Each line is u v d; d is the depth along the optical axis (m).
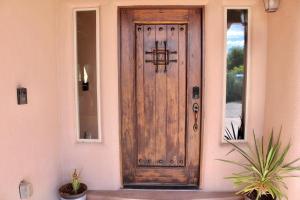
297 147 2.11
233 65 2.70
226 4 2.59
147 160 2.88
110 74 2.68
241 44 2.69
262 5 2.58
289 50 2.20
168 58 2.77
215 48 2.62
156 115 2.83
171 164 2.88
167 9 2.71
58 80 2.67
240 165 2.51
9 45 1.84
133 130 2.85
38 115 2.26
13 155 1.89
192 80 2.77
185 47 2.75
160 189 2.80
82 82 2.76
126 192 2.73
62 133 2.75
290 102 2.19
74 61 2.71
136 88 2.80
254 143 2.69
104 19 2.63
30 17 2.12
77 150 2.77
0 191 1.74
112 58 2.66
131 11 2.73
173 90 2.80
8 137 1.83
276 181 2.21
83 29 2.71
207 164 2.72
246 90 2.69
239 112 2.74
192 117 2.80
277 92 2.40
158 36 2.75
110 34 2.64
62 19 2.67
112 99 2.70
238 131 2.75
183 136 2.84
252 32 2.61
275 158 2.25
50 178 2.50
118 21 2.70
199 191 2.74
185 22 2.72
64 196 2.46
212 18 2.60
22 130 2.00
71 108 2.74
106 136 2.74
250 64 2.65
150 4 2.60
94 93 2.76
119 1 2.60
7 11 1.82
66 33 2.68
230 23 2.66
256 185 2.14
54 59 2.57
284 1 2.26
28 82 2.09
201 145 2.77
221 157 2.70
